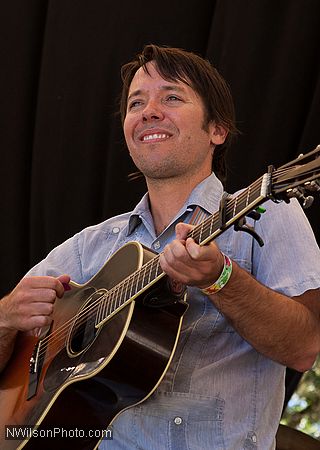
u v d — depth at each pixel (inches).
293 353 148.6
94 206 244.4
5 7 247.9
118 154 237.6
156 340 148.3
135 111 170.9
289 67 216.5
